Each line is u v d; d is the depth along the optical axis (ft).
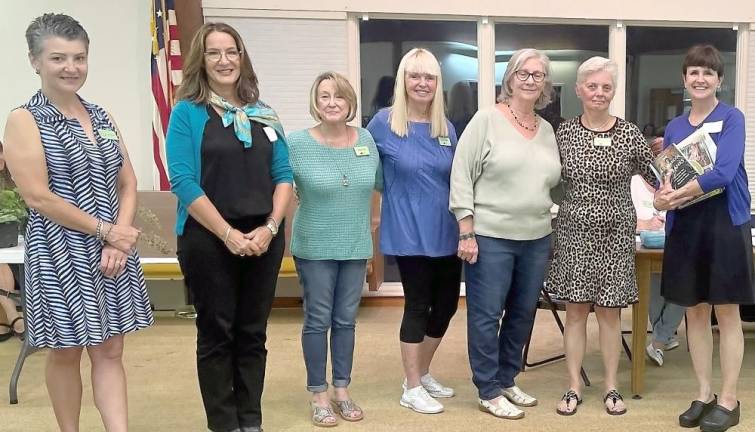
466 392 9.26
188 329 12.96
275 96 14.40
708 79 7.41
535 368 10.38
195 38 6.72
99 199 5.97
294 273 13.07
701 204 7.46
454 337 12.23
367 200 7.91
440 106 8.07
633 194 10.16
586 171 7.82
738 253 7.32
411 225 7.93
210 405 6.99
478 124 7.83
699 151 7.31
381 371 10.27
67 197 5.75
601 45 15.65
